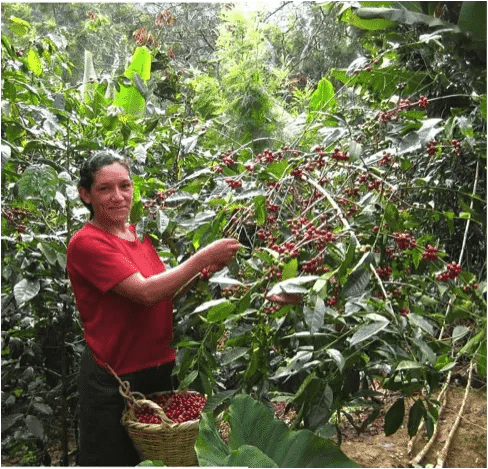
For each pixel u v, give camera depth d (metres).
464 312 1.92
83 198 1.96
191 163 2.90
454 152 2.52
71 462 2.49
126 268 1.82
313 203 2.06
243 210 2.13
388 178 2.47
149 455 1.84
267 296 1.66
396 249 2.12
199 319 1.95
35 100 2.56
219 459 1.47
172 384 2.16
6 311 2.39
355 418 3.00
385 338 1.75
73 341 2.51
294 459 1.61
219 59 3.78
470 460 2.62
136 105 3.11
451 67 2.82
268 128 3.52
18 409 2.31
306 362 1.75
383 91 2.96
